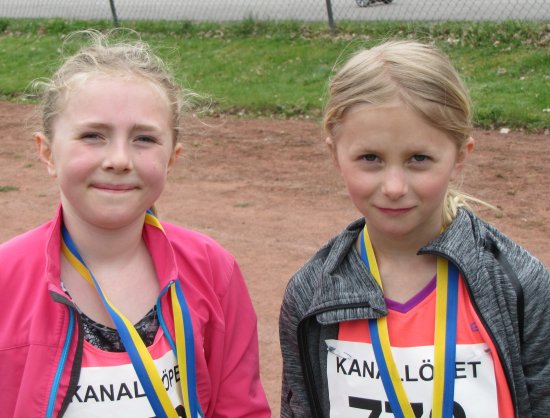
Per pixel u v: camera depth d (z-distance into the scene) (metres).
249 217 6.18
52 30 15.55
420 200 2.03
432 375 2.05
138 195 2.05
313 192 6.73
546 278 2.08
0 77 12.79
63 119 2.04
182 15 15.71
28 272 2.04
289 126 9.08
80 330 2.01
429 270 2.14
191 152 8.15
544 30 11.04
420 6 13.68
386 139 1.98
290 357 2.29
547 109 8.48
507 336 2.02
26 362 1.97
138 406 2.01
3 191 7.21
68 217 2.11
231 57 12.33
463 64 10.49
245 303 2.35
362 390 2.11
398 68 1.99
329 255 2.24
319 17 13.95
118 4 17.67
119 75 2.07
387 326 2.11
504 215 5.83
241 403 2.29
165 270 2.15
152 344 2.08
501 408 2.02
